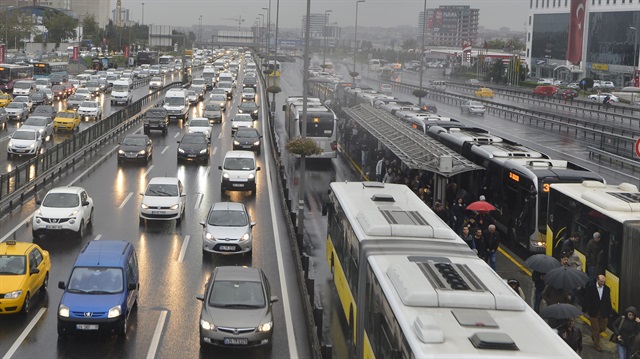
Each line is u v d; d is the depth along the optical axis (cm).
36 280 2111
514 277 2522
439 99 10181
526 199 2683
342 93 8212
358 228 1767
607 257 2048
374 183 2397
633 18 12000
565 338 1596
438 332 1090
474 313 1198
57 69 11319
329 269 2548
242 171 3812
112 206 3397
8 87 8725
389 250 1570
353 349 1767
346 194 2211
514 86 13175
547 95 10194
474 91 11706
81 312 1816
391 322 1264
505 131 6650
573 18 13275
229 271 1980
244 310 1839
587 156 5225
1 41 15662
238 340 1783
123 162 4578
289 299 2227
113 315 1828
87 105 6931
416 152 3180
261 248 2788
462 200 2805
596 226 2133
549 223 2527
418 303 1238
